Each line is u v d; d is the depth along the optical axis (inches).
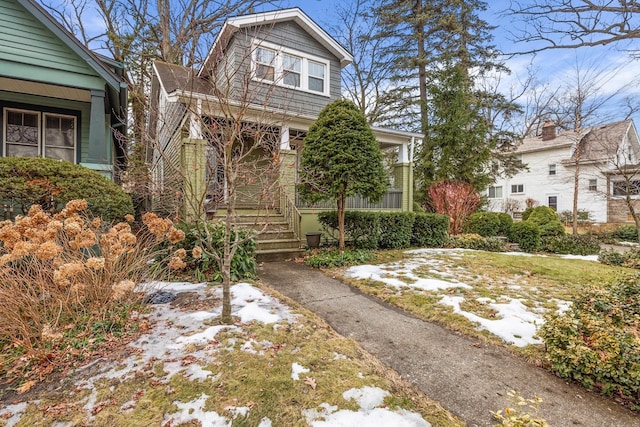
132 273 157.0
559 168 792.9
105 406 83.6
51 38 249.6
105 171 259.0
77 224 129.8
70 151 306.5
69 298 126.9
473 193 491.8
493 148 631.2
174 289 175.0
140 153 418.6
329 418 81.6
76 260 134.6
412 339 132.9
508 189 904.9
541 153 829.8
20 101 287.6
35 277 127.0
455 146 553.6
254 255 236.2
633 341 97.1
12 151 286.4
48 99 297.9
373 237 313.6
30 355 102.7
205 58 180.7
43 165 198.7
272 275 227.3
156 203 316.5
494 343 129.4
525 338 131.5
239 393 89.1
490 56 618.8
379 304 174.2
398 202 421.1
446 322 148.9
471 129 560.7
